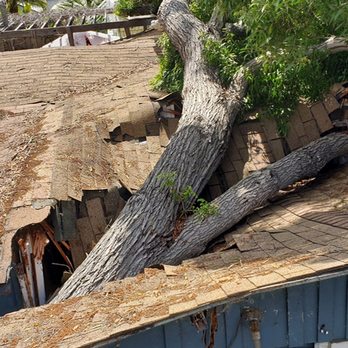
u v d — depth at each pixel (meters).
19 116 8.02
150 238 4.79
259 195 5.38
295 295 3.35
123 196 5.90
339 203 4.88
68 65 10.33
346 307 3.42
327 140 6.38
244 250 4.03
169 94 7.65
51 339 3.06
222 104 6.64
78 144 6.56
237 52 7.77
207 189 6.26
